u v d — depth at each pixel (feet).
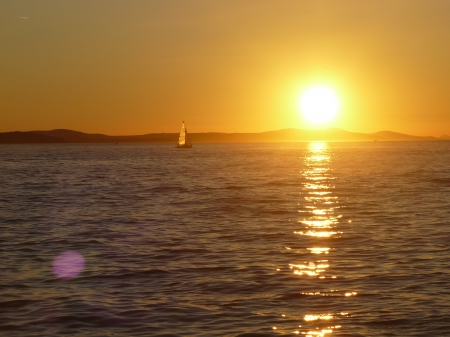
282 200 148.05
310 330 48.37
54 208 134.72
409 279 64.03
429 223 105.09
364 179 223.30
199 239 90.53
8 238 92.79
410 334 47.24
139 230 100.17
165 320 51.16
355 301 56.08
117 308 54.60
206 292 59.82
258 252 79.77
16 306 55.31
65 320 51.37
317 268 69.82
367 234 93.86
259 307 54.60
